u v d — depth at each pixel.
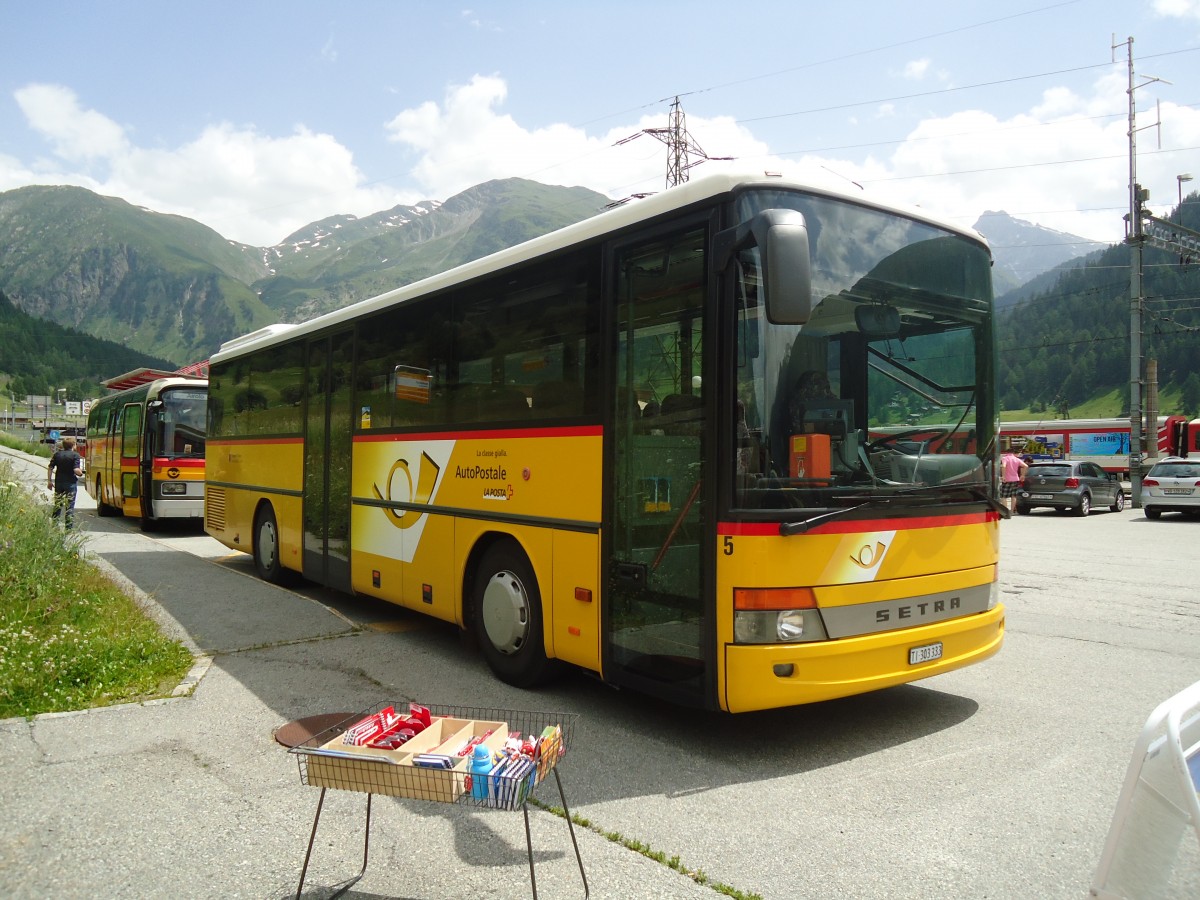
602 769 4.96
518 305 6.68
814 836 4.07
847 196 5.39
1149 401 33.34
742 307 4.91
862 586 5.04
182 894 3.55
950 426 5.75
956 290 5.90
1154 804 2.61
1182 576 12.61
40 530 10.08
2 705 5.90
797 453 4.91
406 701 6.22
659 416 5.32
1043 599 10.62
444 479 7.48
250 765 4.98
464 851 3.92
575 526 5.93
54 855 3.89
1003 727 5.71
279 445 11.12
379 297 8.80
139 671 6.75
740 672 4.75
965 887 3.58
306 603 10.06
